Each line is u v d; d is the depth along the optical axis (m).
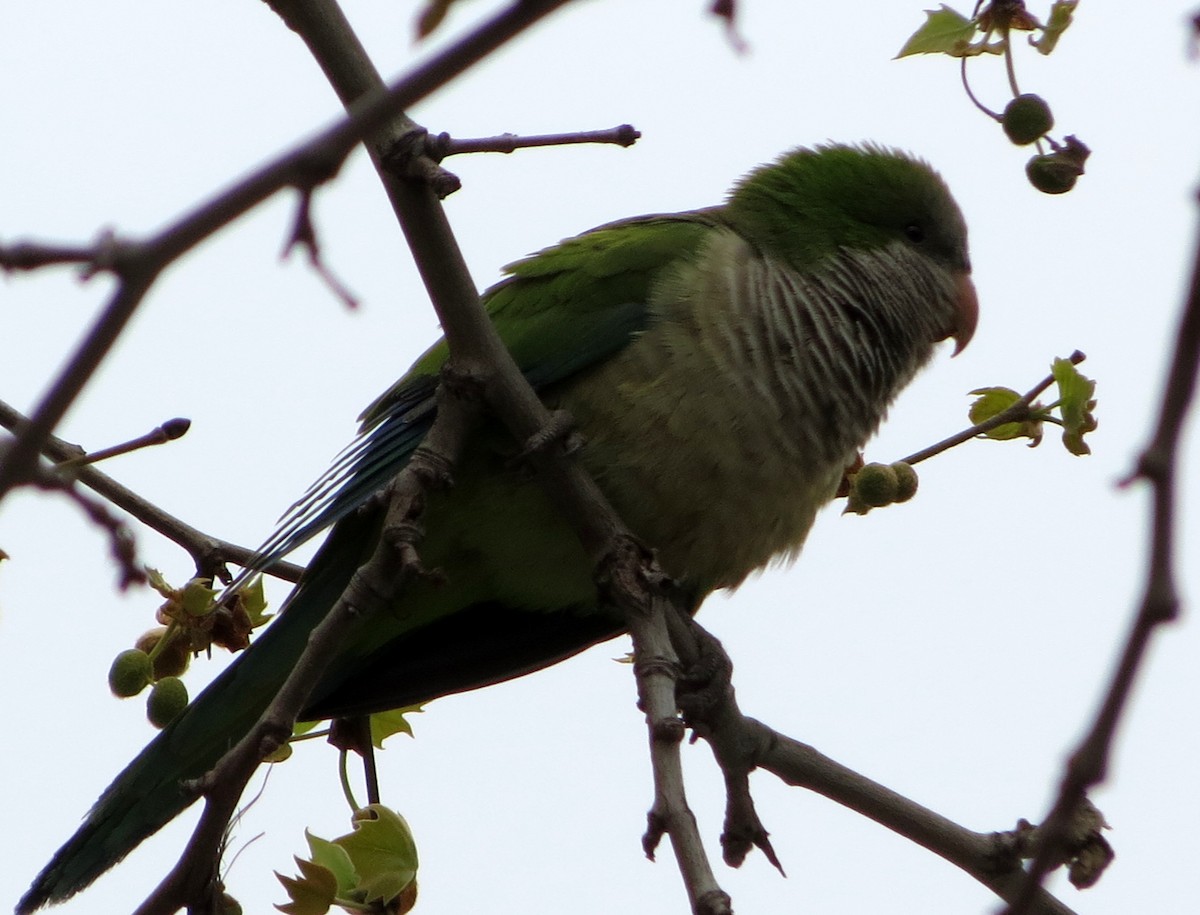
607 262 9.12
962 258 10.58
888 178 10.15
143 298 3.42
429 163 6.56
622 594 7.17
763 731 7.70
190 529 8.59
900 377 10.12
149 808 8.54
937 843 7.41
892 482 8.65
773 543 9.40
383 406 9.48
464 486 8.75
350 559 8.98
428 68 3.34
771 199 9.99
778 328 9.16
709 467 8.85
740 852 7.67
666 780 5.98
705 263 9.15
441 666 9.27
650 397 8.77
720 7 3.64
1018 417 8.51
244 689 8.75
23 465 3.55
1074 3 7.71
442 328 7.26
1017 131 7.73
